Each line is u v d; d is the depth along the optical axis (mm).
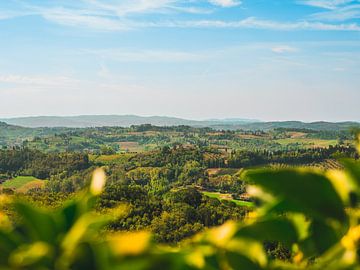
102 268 960
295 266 1263
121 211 1099
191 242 1217
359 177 1235
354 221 1238
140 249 980
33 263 972
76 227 1049
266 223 1226
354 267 1224
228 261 1209
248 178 1195
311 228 1254
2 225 1062
